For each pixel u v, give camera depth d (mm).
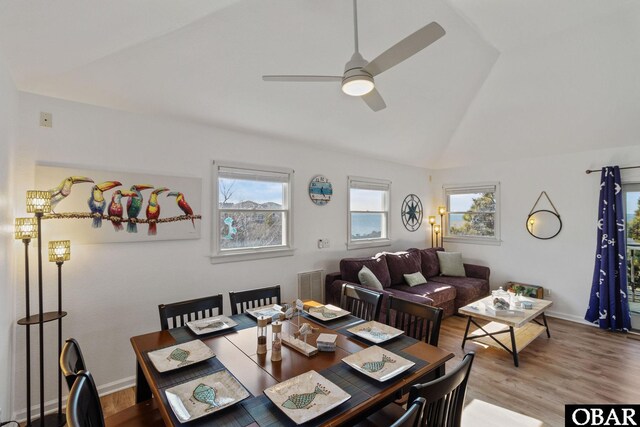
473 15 2770
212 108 2980
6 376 2012
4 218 1903
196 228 3061
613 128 3770
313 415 1136
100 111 2576
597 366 2986
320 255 4176
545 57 3346
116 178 2631
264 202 3662
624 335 3752
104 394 2570
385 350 1653
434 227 5844
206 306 2256
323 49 2684
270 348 1713
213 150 3203
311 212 4074
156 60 2395
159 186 2848
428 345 1763
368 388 1326
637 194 3902
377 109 2525
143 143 2779
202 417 1138
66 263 2430
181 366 1483
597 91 3469
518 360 3109
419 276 4555
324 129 3812
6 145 1930
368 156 4781
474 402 2430
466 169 5461
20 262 2264
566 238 4387
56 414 2258
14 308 2188
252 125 3361
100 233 2555
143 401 1687
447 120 4480
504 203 5016
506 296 3592
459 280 4766
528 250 4754
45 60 2008
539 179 4645
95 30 1812
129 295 2703
